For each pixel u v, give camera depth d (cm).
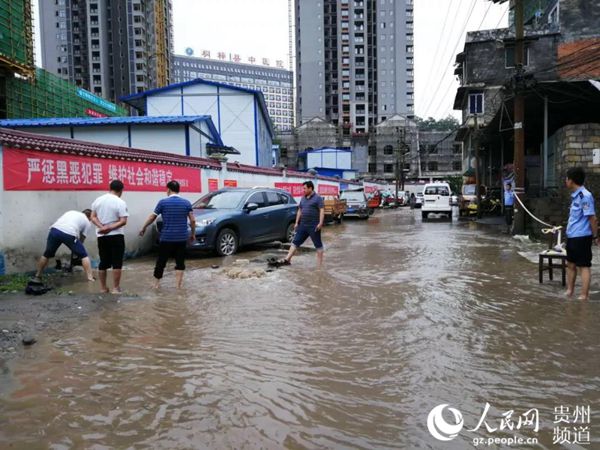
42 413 334
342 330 532
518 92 1539
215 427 316
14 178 797
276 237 1316
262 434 308
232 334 517
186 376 400
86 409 340
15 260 799
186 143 1883
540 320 564
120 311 610
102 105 4038
